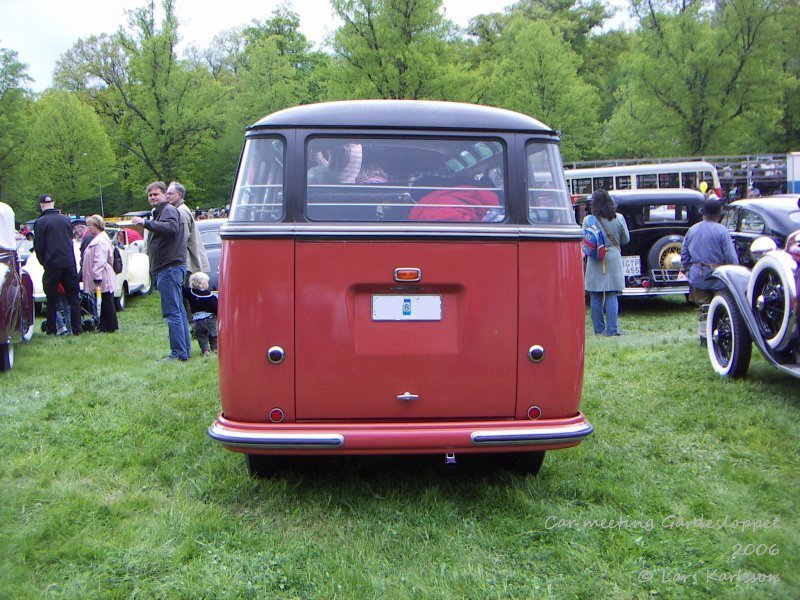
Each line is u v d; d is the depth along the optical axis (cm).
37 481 405
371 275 352
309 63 5725
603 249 879
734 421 511
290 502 384
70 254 950
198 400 582
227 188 4338
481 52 5475
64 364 739
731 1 2994
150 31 3431
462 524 356
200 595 289
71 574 305
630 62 3153
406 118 364
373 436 349
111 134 5181
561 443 360
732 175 2847
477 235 355
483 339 358
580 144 3400
